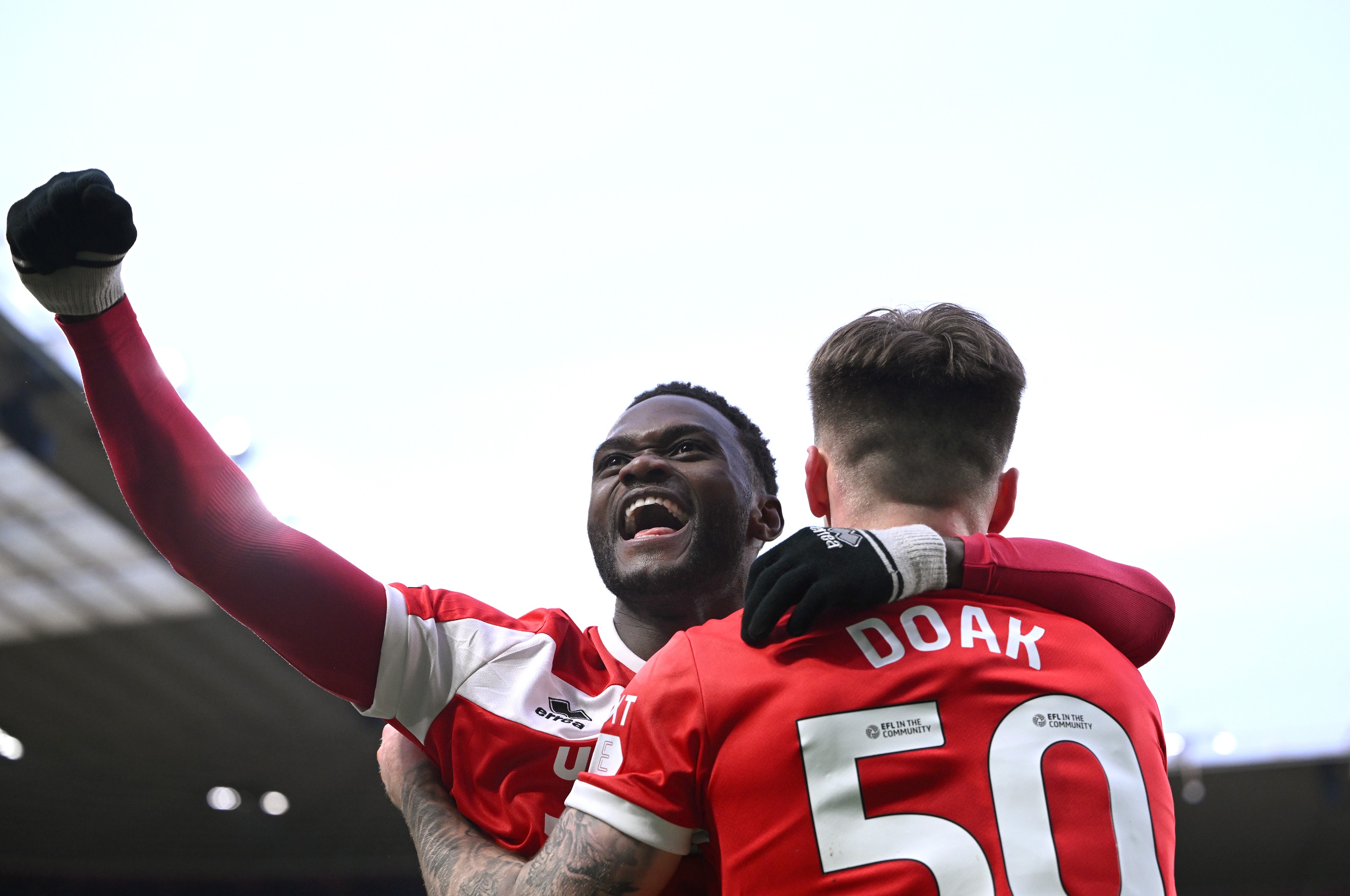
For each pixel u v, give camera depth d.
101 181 1.22
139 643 14.06
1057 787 1.01
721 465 1.76
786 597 1.07
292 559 1.41
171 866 19.33
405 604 1.52
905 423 1.21
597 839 1.06
